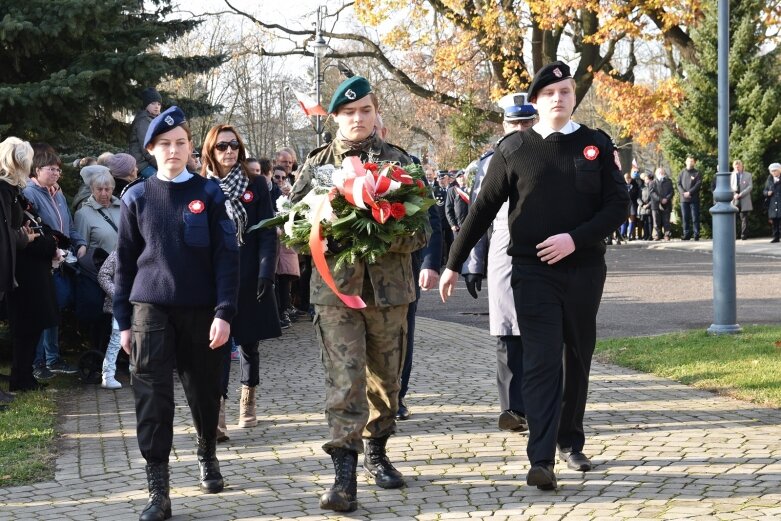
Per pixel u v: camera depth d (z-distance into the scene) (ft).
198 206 16.21
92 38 37.11
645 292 50.42
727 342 30.45
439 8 103.04
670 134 98.94
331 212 15.76
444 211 65.10
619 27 92.22
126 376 29.22
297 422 22.58
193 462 19.26
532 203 16.44
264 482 17.70
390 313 16.65
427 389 26.03
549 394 16.28
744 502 15.14
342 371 16.03
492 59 102.06
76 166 35.29
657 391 24.29
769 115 92.43
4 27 33.65
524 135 16.80
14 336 26.94
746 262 65.41
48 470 18.80
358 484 17.29
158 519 15.44
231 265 16.25
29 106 34.63
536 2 92.22
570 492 16.19
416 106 149.28
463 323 42.19
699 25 96.58
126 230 16.31
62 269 28.78
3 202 24.57
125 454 20.02
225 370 20.79
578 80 102.99
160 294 15.97
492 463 18.30
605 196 16.49
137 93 37.86
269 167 36.58
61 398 26.27
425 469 18.08
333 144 17.52
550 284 16.39
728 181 32.81
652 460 17.87
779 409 21.71
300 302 44.73
